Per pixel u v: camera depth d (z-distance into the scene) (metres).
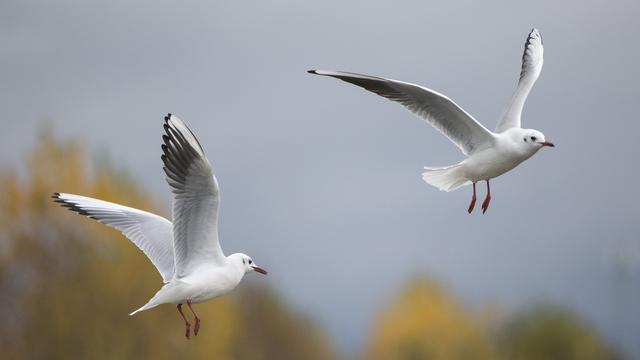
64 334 24.03
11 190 25.41
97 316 24.20
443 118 11.32
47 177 25.69
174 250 9.86
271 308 34.72
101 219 11.12
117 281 24.23
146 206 25.83
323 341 35.88
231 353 31.03
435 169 11.53
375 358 36.72
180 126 9.38
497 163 11.15
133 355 23.91
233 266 10.22
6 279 24.88
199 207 9.70
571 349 31.64
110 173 26.42
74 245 25.16
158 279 24.70
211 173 9.41
